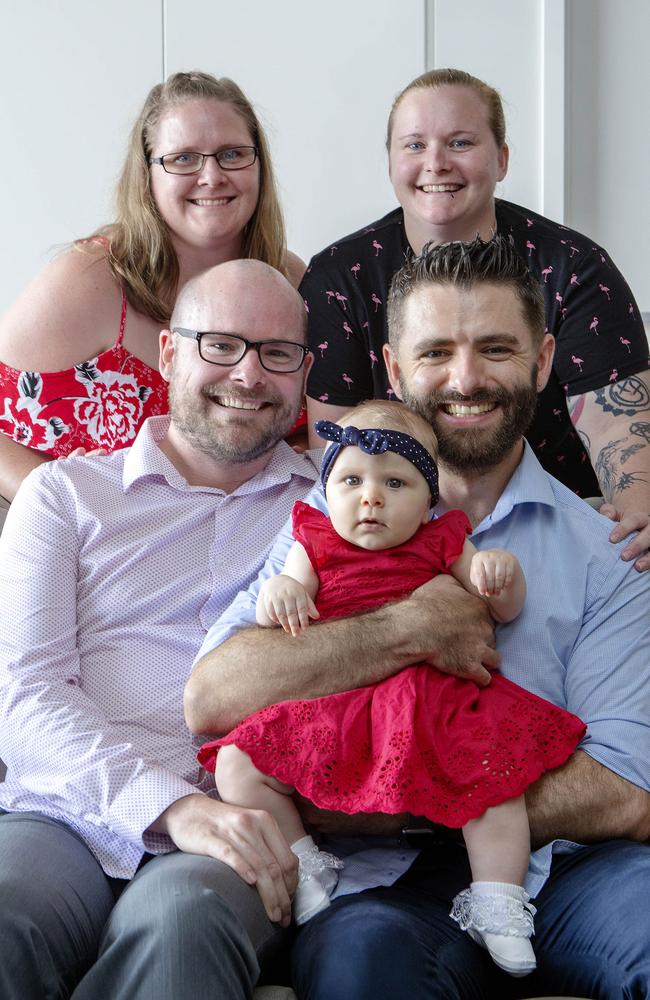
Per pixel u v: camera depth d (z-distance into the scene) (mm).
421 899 1697
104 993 1555
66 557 1999
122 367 2600
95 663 1967
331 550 1857
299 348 2109
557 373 2656
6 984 1567
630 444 2523
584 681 1842
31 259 3553
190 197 2584
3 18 3518
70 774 1798
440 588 1814
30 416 2590
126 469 2084
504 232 2707
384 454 1829
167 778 1766
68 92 3518
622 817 1728
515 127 3385
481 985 1616
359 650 1759
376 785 1636
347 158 3451
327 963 1559
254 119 2660
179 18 3482
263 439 2082
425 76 2664
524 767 1676
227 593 2027
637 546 1908
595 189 3430
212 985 1515
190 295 2102
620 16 3391
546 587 1898
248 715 1783
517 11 3369
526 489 1951
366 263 2691
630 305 2650
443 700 1726
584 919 1639
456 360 1904
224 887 1609
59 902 1672
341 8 3428
